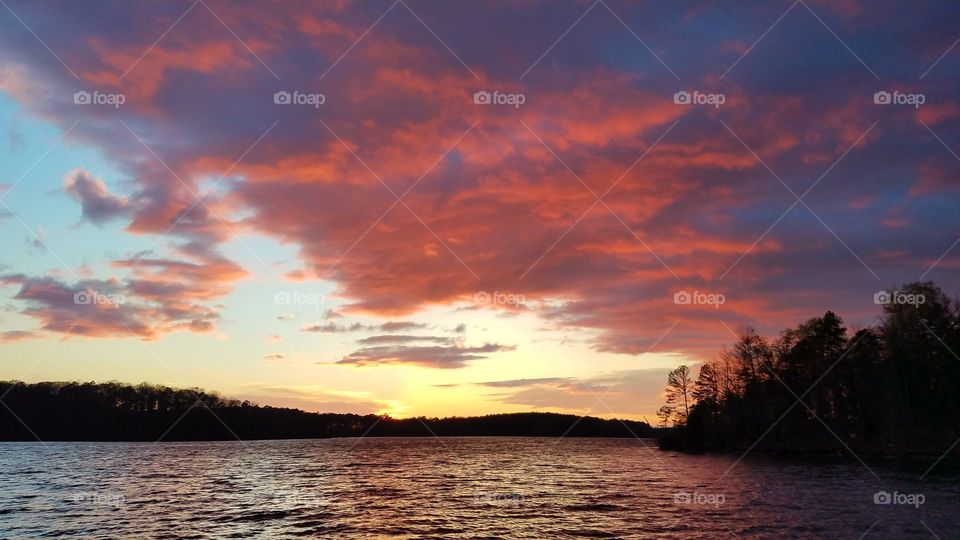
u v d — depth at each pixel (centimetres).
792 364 10631
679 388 13725
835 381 9988
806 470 7575
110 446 17088
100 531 3850
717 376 12200
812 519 3956
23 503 5203
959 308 8900
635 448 19338
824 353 10150
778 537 3428
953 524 3753
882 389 9262
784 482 6228
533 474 8288
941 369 8819
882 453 8994
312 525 4028
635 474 7944
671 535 3550
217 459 11850
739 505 4638
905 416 9012
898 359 8925
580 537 3559
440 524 4041
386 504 5047
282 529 3894
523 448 19500
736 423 11638
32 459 11575
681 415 13788
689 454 12294
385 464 10600
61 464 10256
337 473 8506
